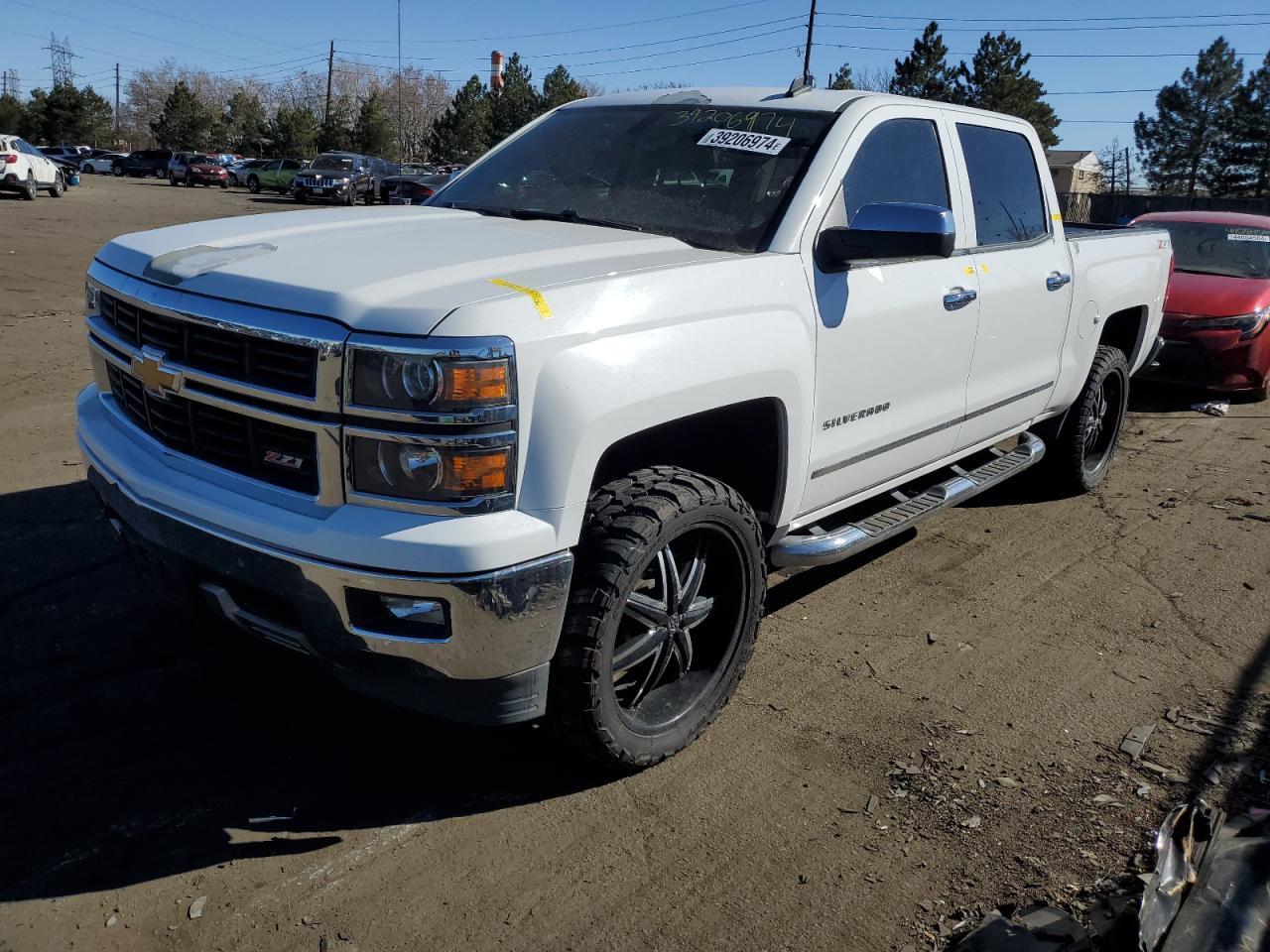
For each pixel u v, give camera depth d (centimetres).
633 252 309
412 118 10538
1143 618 441
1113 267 558
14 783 294
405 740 327
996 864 280
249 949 241
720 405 300
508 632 256
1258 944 238
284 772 307
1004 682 380
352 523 248
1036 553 512
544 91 5881
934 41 4772
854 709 357
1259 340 844
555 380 256
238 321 262
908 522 405
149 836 276
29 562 435
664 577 299
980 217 442
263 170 4353
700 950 247
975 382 443
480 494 248
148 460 293
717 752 328
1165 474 666
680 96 416
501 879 268
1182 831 267
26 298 1118
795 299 328
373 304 250
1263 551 525
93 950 238
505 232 330
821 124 370
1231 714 362
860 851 284
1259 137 6181
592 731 286
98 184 4169
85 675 352
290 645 276
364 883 264
